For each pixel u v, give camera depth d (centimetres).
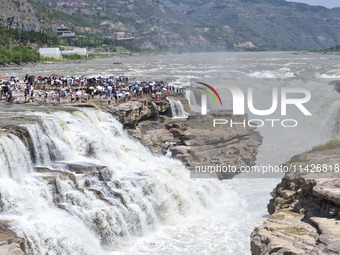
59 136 4800
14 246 2772
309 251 2341
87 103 6606
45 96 7369
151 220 4125
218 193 4991
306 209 2928
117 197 4047
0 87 7944
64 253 3288
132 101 6725
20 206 3472
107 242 3659
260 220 4194
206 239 3838
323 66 19462
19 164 3981
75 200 3794
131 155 5331
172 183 4619
